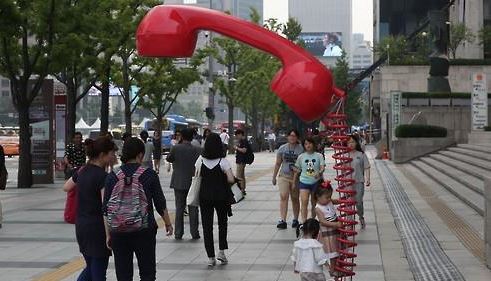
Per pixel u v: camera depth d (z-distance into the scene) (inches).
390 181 960.3
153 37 307.4
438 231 504.4
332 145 362.9
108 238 286.2
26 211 671.8
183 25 307.6
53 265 405.1
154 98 1576.0
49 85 1002.1
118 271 287.0
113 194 280.1
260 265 400.5
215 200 395.9
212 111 1635.1
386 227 542.0
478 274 354.3
